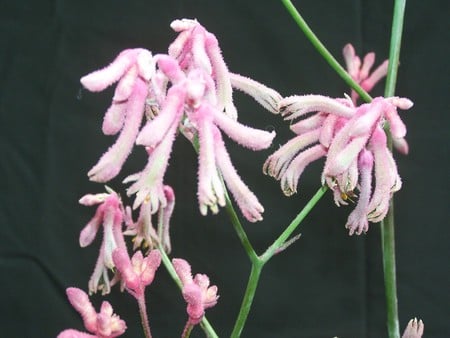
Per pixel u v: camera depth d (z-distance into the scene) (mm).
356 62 478
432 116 590
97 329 365
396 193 600
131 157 582
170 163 589
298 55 590
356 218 373
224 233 600
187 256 599
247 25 591
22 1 589
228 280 604
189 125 342
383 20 583
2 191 596
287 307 612
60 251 601
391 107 354
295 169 385
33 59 592
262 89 375
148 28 586
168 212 403
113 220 393
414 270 603
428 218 598
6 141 595
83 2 590
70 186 597
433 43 584
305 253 607
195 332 606
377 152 357
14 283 601
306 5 591
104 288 395
